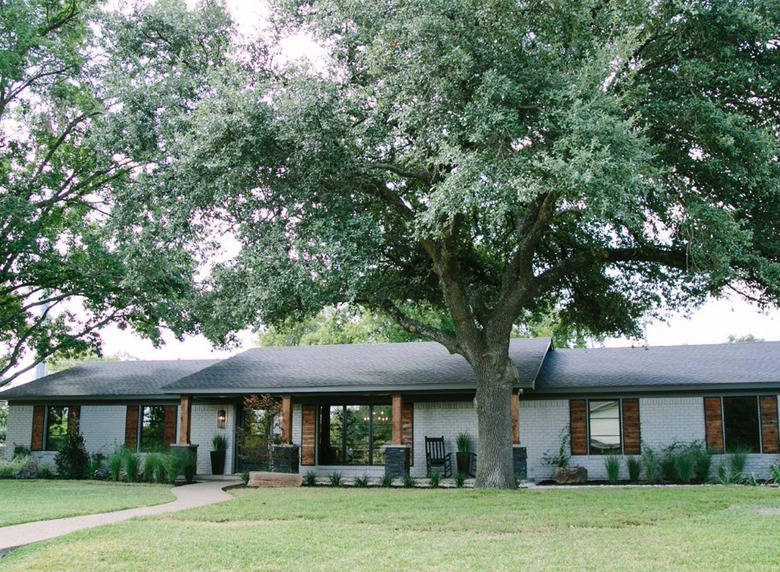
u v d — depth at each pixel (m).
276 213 14.21
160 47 16.48
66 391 23.72
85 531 9.88
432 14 12.26
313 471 21.69
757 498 12.72
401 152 14.52
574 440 20.42
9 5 19.23
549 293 18.75
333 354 23.83
